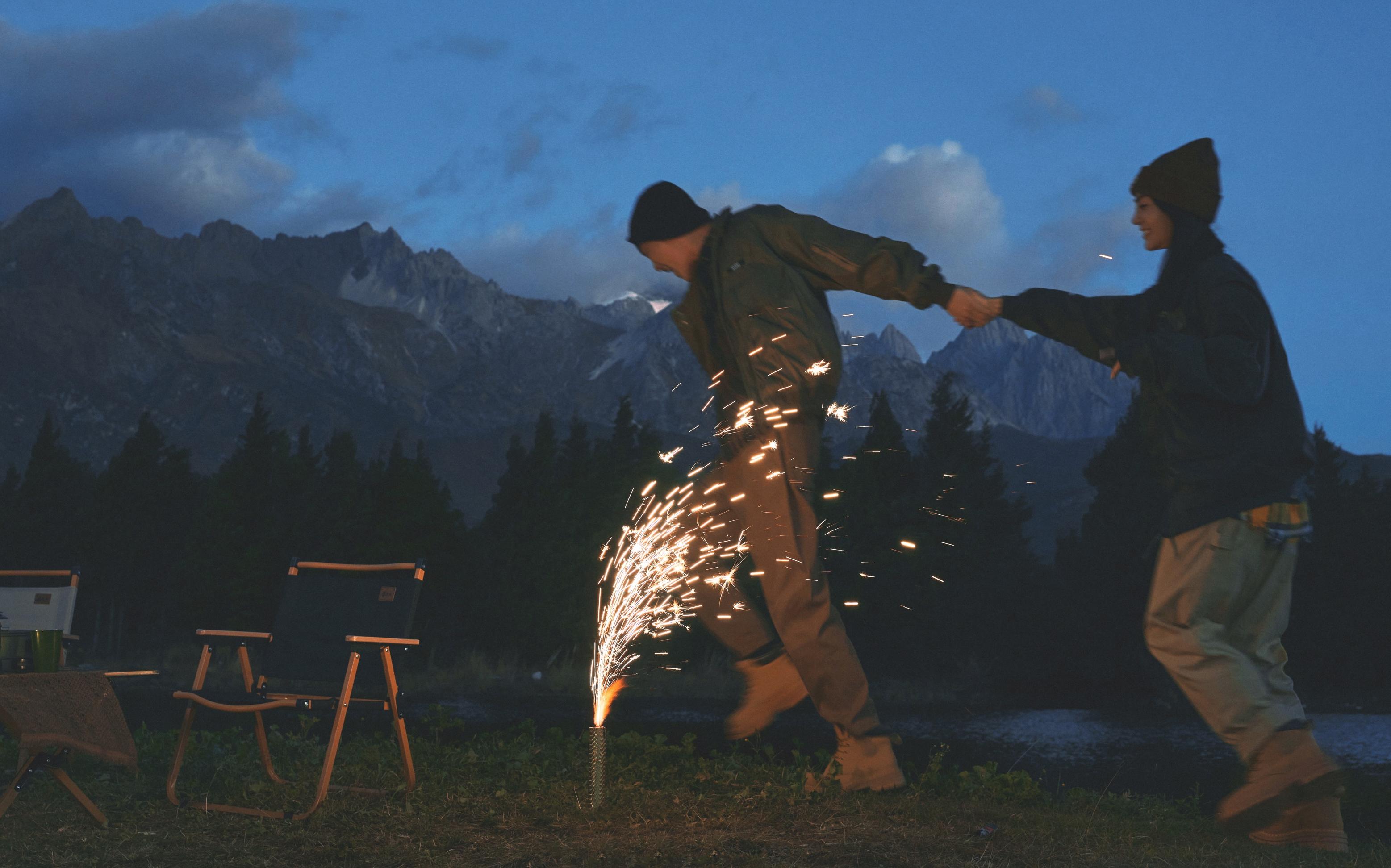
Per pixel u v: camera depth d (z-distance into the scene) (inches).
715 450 189.3
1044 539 6063.0
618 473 1439.5
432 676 1259.2
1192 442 134.0
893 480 1314.0
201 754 206.4
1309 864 132.0
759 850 141.3
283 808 171.3
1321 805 128.7
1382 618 1090.7
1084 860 136.2
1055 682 1139.9
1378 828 252.5
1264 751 127.7
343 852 139.5
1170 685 1031.6
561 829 155.9
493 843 146.3
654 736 232.2
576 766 205.6
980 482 1364.4
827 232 176.6
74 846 143.6
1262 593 135.4
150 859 137.7
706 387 193.8
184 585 1531.7
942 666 1237.7
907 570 1243.8
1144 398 141.6
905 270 171.2
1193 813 190.1
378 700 174.9
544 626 1347.2
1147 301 143.3
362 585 184.1
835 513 1263.5
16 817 160.7
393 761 211.3
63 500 1749.5
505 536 1473.9
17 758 205.3
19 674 149.8
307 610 185.3
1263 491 131.3
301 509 1535.4
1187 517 134.0
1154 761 574.6
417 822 159.0
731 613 187.2
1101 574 1124.5
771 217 179.8
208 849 142.8
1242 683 130.1
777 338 175.0
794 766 210.5
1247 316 131.1
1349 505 1183.6
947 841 146.8
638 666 1163.3
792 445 175.6
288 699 168.1
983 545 1312.7
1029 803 194.1
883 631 1254.9
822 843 145.8
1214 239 141.2
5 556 1688.0
